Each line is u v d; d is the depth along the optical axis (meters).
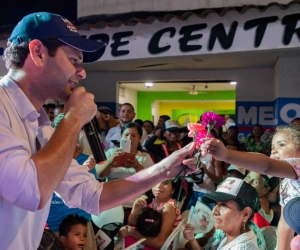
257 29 3.59
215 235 2.30
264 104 5.83
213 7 3.90
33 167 0.90
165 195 2.58
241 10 3.61
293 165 1.49
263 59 5.16
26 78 1.08
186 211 2.62
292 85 4.86
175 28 3.90
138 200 2.60
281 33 3.52
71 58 1.12
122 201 1.32
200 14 3.75
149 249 2.33
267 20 3.55
